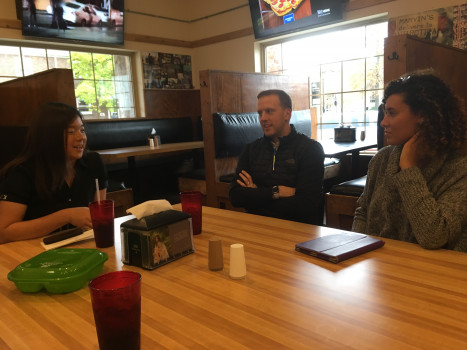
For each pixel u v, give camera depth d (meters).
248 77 3.72
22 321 0.74
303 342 0.62
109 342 0.60
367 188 1.53
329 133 4.84
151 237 0.97
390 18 3.94
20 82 3.09
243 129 3.47
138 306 0.61
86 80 4.99
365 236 1.12
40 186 1.49
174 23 5.73
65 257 0.97
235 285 0.85
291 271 0.92
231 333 0.66
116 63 5.28
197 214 1.24
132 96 5.48
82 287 0.90
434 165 1.23
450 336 0.62
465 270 0.88
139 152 3.60
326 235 1.17
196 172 3.98
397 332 0.64
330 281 0.85
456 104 1.24
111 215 1.18
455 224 1.08
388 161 1.43
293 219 1.90
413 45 2.11
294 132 2.03
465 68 3.02
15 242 1.28
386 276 0.86
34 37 4.37
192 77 6.01
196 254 1.07
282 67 5.16
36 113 1.55
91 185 1.73
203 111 3.39
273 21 4.84
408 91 1.26
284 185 1.99
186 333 0.67
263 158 2.08
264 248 1.08
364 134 3.95
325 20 4.40
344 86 4.63
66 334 0.69
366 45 4.38
